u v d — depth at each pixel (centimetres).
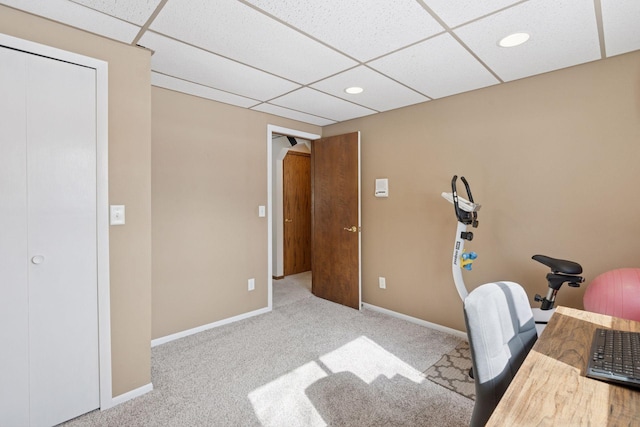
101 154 181
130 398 195
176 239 281
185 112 283
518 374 89
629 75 202
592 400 76
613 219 208
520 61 213
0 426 157
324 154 388
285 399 196
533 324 128
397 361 241
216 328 306
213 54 204
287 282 484
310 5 153
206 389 206
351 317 334
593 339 107
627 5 151
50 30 166
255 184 338
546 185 235
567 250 226
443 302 297
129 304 195
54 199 168
